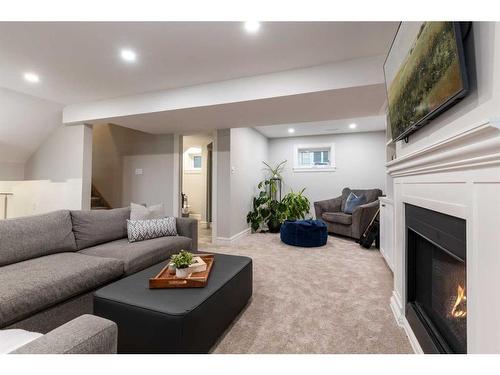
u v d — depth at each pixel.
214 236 4.47
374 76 2.28
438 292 1.39
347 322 1.83
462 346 1.12
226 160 4.40
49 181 4.21
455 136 0.91
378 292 2.33
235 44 2.12
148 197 4.86
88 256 2.12
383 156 5.51
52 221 2.22
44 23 1.87
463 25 0.92
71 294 1.68
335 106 2.89
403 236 1.78
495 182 0.77
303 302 2.14
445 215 1.14
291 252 3.74
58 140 4.12
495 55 0.80
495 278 0.77
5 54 2.32
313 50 2.20
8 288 1.44
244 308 2.02
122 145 5.09
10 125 3.70
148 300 1.41
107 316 1.42
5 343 0.90
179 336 1.26
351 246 4.10
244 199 5.02
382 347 1.54
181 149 4.86
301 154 6.25
